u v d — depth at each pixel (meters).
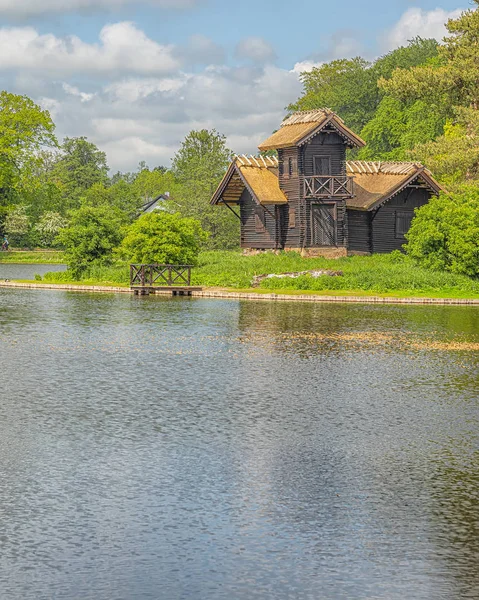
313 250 64.25
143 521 13.52
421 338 33.75
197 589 11.41
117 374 25.38
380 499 14.56
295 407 21.02
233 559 12.25
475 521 13.66
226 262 63.44
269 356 28.97
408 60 117.12
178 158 134.50
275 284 56.09
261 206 66.94
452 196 58.44
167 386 23.55
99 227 67.56
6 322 39.06
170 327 37.09
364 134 108.75
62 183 155.75
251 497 14.59
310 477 15.62
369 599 11.20
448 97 73.50
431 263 56.91
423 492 14.91
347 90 120.88
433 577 11.78
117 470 15.89
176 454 16.88
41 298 52.78
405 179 64.94
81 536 12.95
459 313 43.59
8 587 11.41
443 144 66.31
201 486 15.09
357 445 17.67
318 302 49.88
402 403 21.64
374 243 66.31
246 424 19.23
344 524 13.50
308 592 11.35
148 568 11.95
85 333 35.00
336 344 31.97
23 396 22.00
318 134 64.50
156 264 57.19
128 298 52.75
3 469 15.89
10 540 12.78
